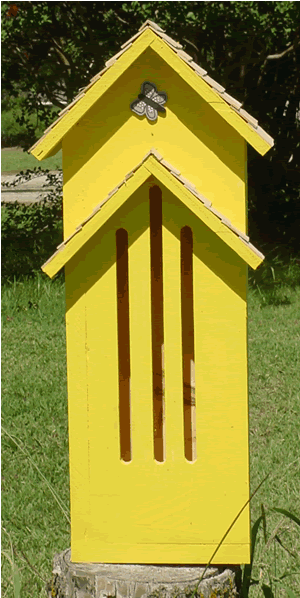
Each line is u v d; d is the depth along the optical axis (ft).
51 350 21.77
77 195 7.64
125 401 8.36
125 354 8.25
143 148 7.55
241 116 7.20
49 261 7.41
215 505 7.74
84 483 7.83
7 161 64.44
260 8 26.63
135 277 7.62
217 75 29.01
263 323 23.72
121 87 7.50
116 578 7.83
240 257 7.46
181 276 8.25
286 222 32.65
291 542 11.16
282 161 31.60
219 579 7.87
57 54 29.78
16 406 17.70
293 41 28.22
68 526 12.22
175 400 7.70
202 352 7.61
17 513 12.84
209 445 7.69
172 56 7.18
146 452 7.75
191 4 26.07
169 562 7.84
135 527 7.82
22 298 26.08
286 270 29.32
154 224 8.18
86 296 7.67
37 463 14.74
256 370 19.90
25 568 10.81
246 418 7.63
